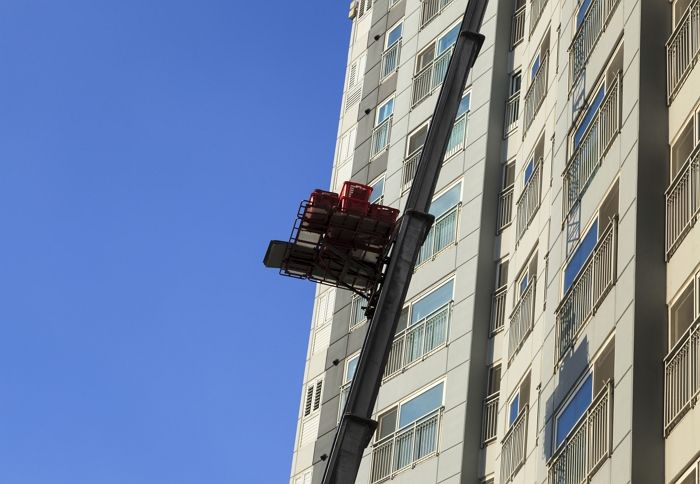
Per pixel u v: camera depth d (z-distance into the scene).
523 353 30.81
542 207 32.31
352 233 27.45
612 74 27.14
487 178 37.34
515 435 29.70
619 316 22.97
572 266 26.91
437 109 24.78
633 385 21.48
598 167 26.48
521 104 37.12
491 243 36.19
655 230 23.12
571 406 24.88
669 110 24.41
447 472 32.50
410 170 42.34
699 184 21.78
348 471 20.56
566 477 24.25
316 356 42.94
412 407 35.28
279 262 28.11
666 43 25.25
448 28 44.22
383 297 22.45
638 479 20.70
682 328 21.52
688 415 20.17
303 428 41.62
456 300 35.72
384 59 47.81
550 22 35.78
